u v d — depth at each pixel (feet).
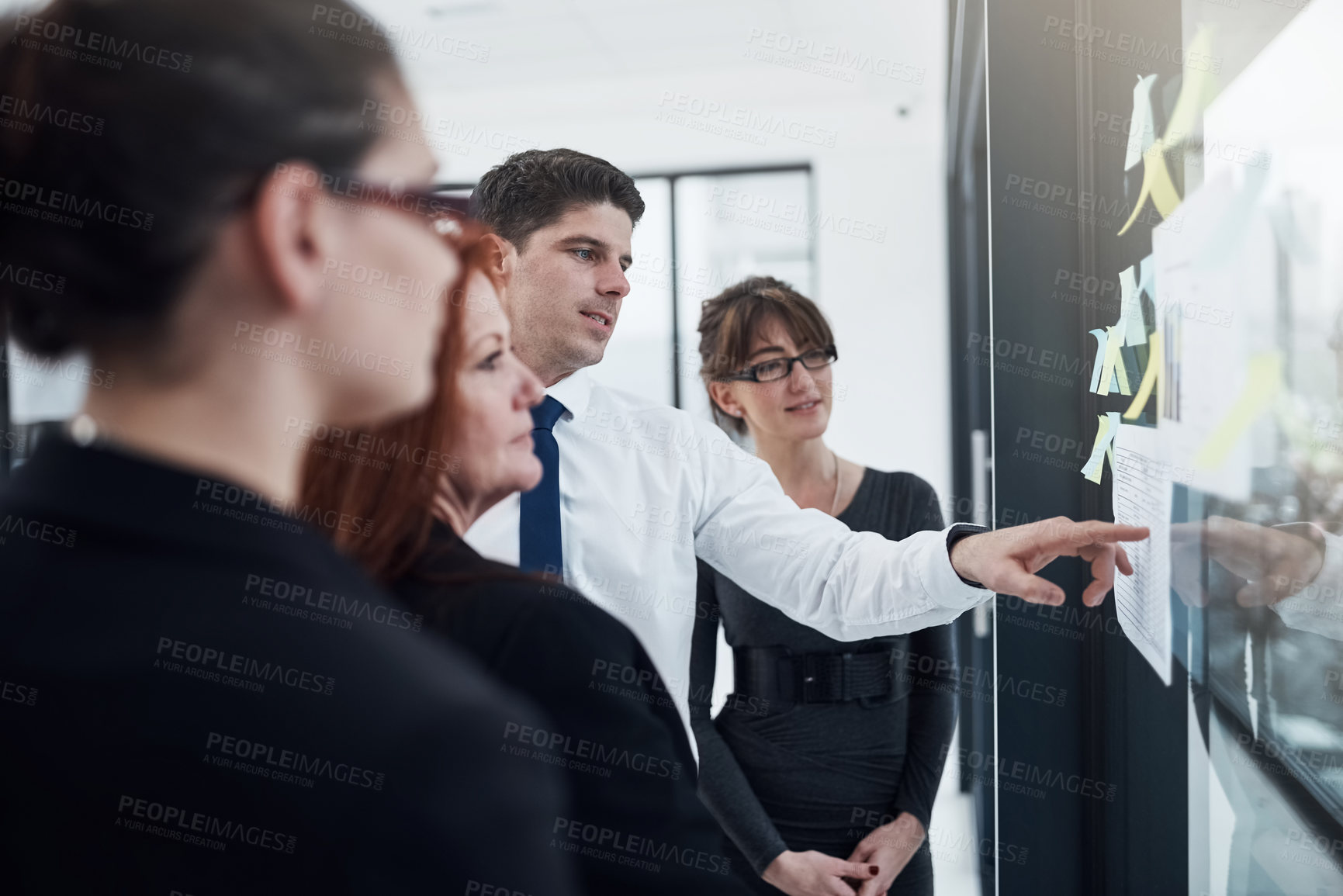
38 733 0.84
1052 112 3.23
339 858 0.81
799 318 4.60
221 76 0.89
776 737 4.14
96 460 0.89
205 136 0.88
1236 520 2.63
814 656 4.12
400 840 0.81
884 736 4.13
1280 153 2.37
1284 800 2.55
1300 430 2.41
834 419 12.11
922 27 9.67
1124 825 3.13
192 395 0.92
